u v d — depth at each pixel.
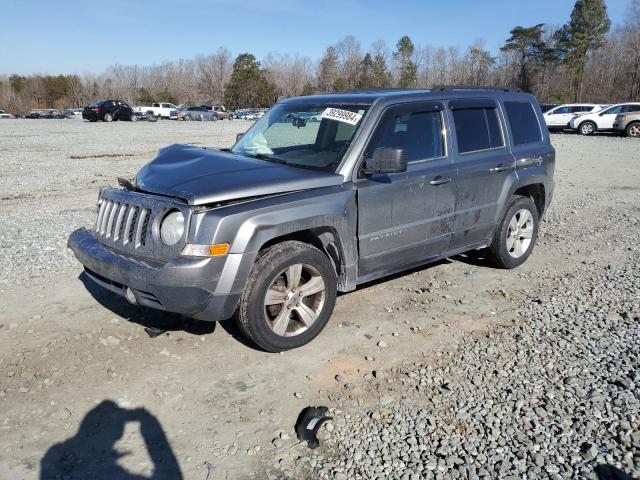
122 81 109.12
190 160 4.53
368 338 4.50
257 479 2.91
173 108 57.56
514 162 5.91
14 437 3.22
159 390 3.71
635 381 3.79
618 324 4.75
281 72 96.38
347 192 4.38
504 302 5.30
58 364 4.01
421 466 2.99
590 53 74.44
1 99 86.38
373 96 4.92
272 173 4.23
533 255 6.91
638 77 63.34
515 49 78.31
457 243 5.53
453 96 5.44
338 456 3.08
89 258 4.19
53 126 35.72
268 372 3.96
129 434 3.27
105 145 20.67
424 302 5.28
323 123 4.86
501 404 3.56
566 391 3.69
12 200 9.95
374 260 4.75
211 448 3.15
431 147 5.12
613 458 3.03
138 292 3.89
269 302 4.04
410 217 4.89
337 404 3.58
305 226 4.10
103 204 4.38
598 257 6.82
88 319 4.75
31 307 4.98
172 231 3.76
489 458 3.05
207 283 3.70
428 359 4.16
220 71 96.81
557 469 2.96
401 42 90.31
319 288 4.30
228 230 3.73
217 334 4.52
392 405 3.56
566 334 4.57
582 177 13.92
